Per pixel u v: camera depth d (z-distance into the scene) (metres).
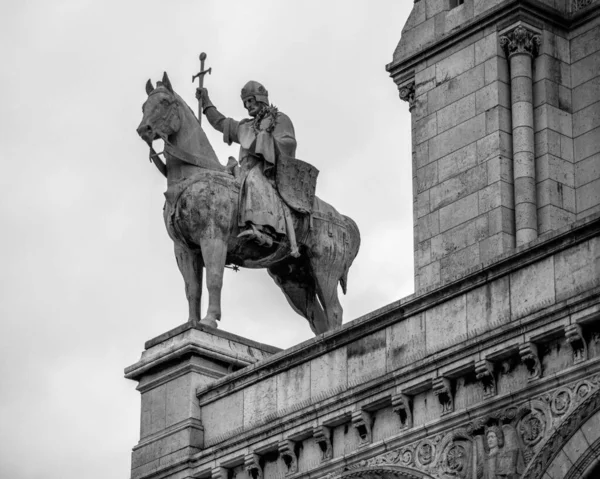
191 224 38.94
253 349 38.38
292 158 40.03
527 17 39.09
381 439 33.25
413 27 41.38
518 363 31.56
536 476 30.72
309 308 41.31
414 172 40.22
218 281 38.69
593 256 30.94
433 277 39.00
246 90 40.56
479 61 39.53
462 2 40.97
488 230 38.25
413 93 41.00
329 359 34.69
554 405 30.83
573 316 30.75
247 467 35.38
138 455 37.66
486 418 31.64
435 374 32.47
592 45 39.03
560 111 38.81
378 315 33.88
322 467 34.06
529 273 31.78
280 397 35.47
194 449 36.72
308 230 40.28
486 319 32.22
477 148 39.00
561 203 38.19
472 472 31.58
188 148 39.50
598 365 30.42
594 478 30.33
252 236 38.88
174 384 37.59
